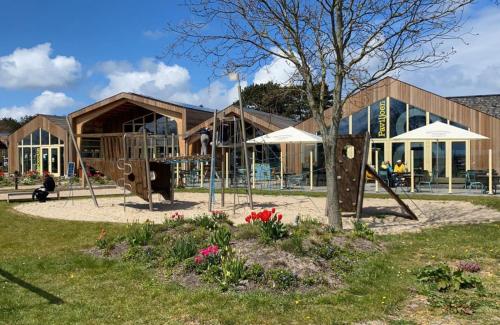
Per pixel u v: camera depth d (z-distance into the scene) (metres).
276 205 15.30
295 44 9.35
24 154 40.03
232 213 13.33
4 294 6.02
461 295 5.72
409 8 8.84
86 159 16.05
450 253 7.98
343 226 10.75
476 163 23.27
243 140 14.34
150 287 6.14
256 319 4.96
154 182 15.60
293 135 21.00
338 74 9.32
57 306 5.53
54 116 40.16
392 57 9.20
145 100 31.31
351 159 11.36
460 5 8.81
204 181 27.38
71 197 19.00
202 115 32.25
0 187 26.91
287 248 6.76
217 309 5.25
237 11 9.64
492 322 4.85
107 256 7.83
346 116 25.70
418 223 11.23
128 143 16.52
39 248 9.25
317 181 23.94
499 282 6.33
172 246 7.32
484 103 27.17
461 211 13.20
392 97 24.77
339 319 4.94
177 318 5.05
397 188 20.47
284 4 9.08
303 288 5.87
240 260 6.24
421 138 18.98
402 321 4.90
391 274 6.60
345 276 6.34
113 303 5.59
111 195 19.88
